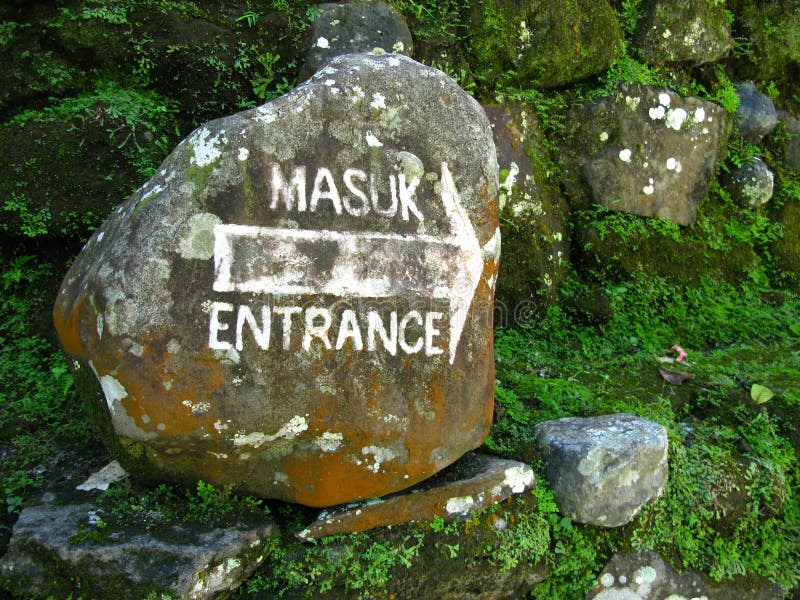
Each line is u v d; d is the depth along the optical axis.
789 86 5.42
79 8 3.36
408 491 2.58
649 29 4.62
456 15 4.01
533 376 3.61
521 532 2.70
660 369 3.79
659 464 2.92
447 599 2.57
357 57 2.63
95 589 2.11
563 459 2.84
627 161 4.46
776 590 3.14
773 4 5.31
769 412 3.53
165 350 2.24
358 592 2.42
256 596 2.35
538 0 4.12
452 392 2.59
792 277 5.13
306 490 2.45
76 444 2.79
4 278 3.31
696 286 4.67
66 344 2.29
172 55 3.47
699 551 3.07
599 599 2.88
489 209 2.71
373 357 2.47
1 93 3.27
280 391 2.36
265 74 3.60
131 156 3.29
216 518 2.36
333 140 2.48
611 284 4.39
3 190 3.14
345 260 2.46
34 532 2.20
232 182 2.36
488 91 4.16
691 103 4.66
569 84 4.46
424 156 2.59
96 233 2.49
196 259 2.29
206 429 2.29
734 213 5.02
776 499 3.25
